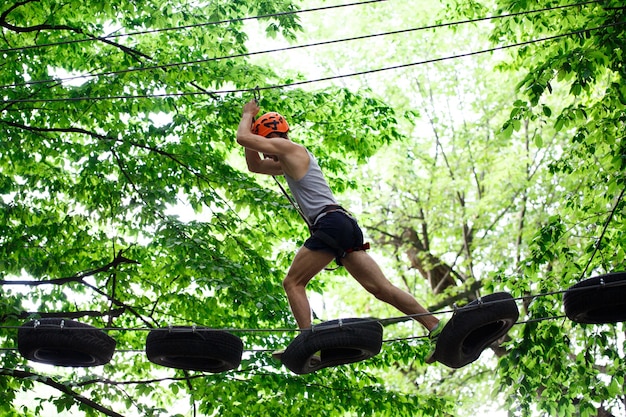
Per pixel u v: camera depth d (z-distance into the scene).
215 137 12.25
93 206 11.59
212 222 12.02
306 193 6.38
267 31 10.81
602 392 10.43
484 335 6.33
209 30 11.26
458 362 6.36
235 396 11.27
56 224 11.68
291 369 6.35
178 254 11.38
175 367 6.82
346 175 13.58
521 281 10.82
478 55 21.58
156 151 11.89
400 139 12.91
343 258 6.36
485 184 21.16
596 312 6.62
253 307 11.39
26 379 10.58
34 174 12.38
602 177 11.26
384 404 11.55
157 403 12.68
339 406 11.61
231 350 6.55
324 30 21.34
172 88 11.69
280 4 11.07
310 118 12.33
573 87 9.37
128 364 13.07
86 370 12.12
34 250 11.71
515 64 12.98
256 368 11.44
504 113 21.38
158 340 6.44
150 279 12.44
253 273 11.91
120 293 12.22
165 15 11.05
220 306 12.16
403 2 21.25
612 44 9.38
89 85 11.34
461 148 21.77
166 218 11.39
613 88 10.13
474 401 19.42
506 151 21.41
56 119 11.79
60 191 12.30
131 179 11.70
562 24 10.53
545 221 20.11
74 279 11.23
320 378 11.60
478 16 12.80
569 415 10.34
